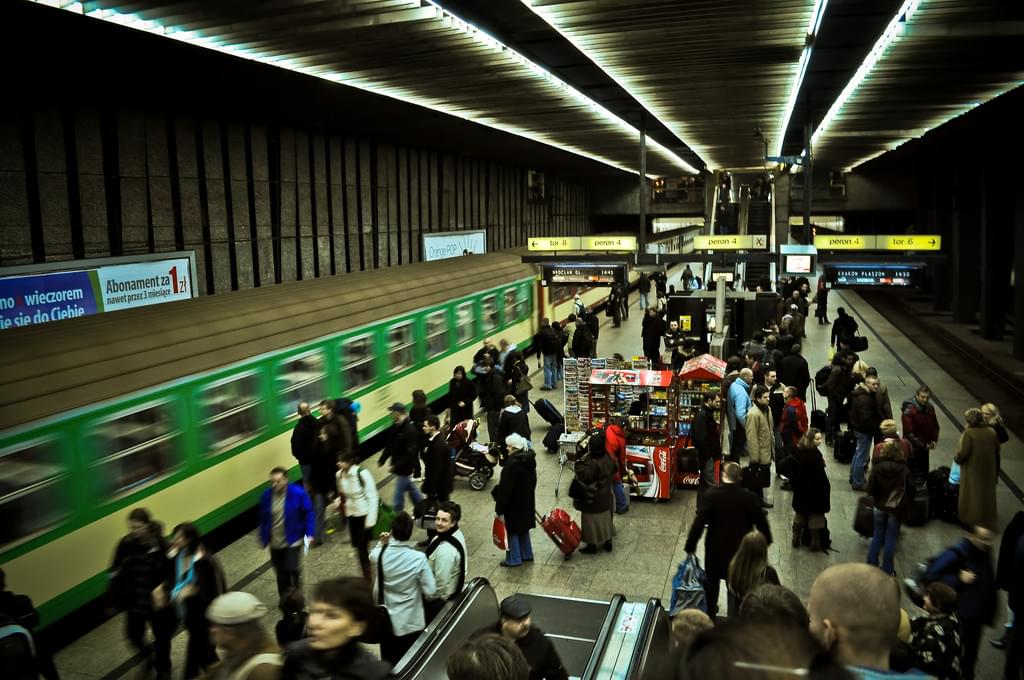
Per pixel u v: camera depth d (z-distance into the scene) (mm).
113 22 10086
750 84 17484
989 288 26312
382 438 15578
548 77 15695
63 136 13695
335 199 22078
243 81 14000
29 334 9000
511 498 9414
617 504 11250
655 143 30328
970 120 22859
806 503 9617
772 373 12797
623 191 49406
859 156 35594
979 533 6410
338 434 10445
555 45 13562
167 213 15977
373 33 11703
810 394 17703
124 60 11758
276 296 13422
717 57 14500
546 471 13164
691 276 31094
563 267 19734
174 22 10664
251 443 11344
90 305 13195
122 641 8070
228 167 17688
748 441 11148
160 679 7055
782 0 10773
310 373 12961
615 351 23109
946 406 17094
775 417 12859
